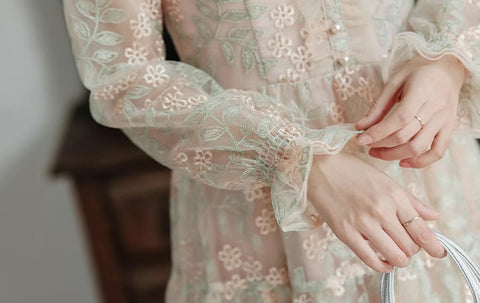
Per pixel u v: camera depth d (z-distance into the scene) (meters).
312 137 0.75
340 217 0.73
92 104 0.88
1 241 1.98
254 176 0.80
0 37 1.81
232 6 0.84
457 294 0.91
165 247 1.76
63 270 2.05
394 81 0.81
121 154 1.65
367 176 0.74
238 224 0.92
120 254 1.76
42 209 1.98
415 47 0.81
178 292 1.03
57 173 1.64
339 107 0.88
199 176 0.84
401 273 0.89
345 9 0.85
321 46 0.86
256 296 0.93
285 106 0.83
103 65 0.86
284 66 0.86
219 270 0.94
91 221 1.71
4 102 1.87
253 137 0.77
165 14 0.91
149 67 0.85
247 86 0.88
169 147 0.86
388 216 0.72
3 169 1.92
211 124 0.79
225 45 0.87
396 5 0.90
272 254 0.91
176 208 1.01
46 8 1.82
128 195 1.70
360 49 0.87
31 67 1.86
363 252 0.73
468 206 0.96
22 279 2.03
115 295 1.80
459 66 0.84
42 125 1.91
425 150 0.79
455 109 0.82
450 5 0.87
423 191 0.91
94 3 0.85
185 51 0.92
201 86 0.85
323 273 0.88
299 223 0.76
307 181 0.74
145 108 0.84
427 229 0.73
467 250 0.93
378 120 0.80
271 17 0.85
